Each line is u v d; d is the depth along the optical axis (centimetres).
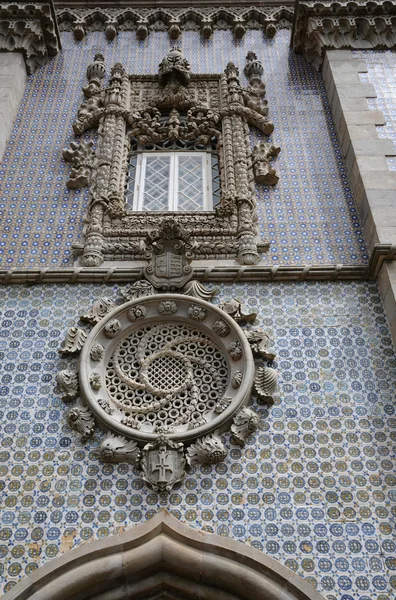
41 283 758
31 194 858
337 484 610
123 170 884
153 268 756
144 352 704
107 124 923
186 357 697
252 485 611
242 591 561
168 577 576
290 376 683
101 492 607
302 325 721
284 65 1038
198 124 941
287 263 780
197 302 721
